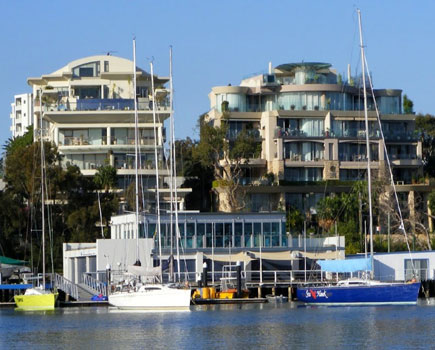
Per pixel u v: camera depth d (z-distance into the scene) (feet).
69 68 572.92
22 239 488.85
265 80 583.17
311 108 581.12
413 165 588.09
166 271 390.83
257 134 580.71
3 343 274.98
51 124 570.87
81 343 272.92
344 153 578.25
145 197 519.19
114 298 358.84
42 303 371.35
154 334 287.28
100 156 551.18
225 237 412.57
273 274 406.41
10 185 513.86
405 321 310.24
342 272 392.88
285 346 262.26
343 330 290.56
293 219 526.57
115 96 565.53
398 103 604.49
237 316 331.36
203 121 592.19
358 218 515.50
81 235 481.05
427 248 492.13
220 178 561.84
